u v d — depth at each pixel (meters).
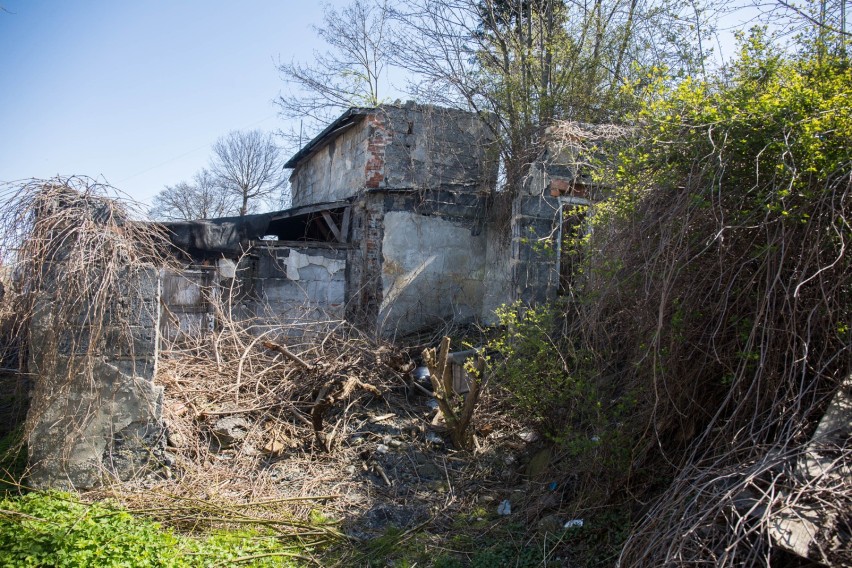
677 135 4.66
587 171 8.79
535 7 14.22
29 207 5.83
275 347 7.90
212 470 6.45
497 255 12.02
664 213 4.54
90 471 6.08
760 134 4.19
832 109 4.01
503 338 7.28
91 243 5.91
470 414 7.02
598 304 5.16
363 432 7.47
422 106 12.82
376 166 12.47
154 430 6.33
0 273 5.91
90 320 5.98
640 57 12.45
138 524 5.16
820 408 3.95
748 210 4.26
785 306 4.11
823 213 3.93
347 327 10.35
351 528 5.64
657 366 4.57
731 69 5.52
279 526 5.53
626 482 5.05
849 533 3.29
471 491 6.30
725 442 4.22
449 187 12.54
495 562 4.91
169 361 7.79
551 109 12.71
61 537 4.62
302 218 14.64
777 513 3.38
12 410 7.11
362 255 12.30
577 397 5.68
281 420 7.51
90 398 6.09
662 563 3.60
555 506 5.57
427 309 12.32
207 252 11.75
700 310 4.49
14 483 5.80
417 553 5.23
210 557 4.79
